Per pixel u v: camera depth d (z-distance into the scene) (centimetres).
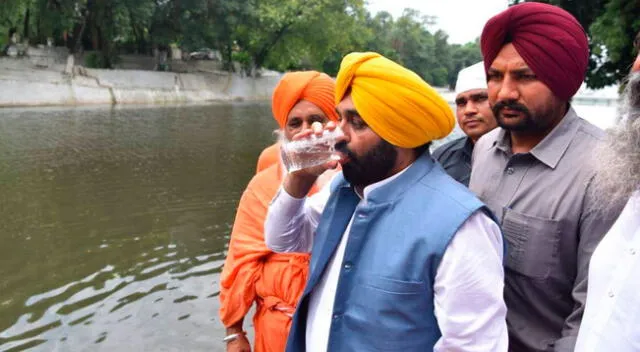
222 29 3738
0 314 509
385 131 169
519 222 195
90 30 3644
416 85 167
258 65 4466
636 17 868
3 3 2906
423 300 164
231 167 1265
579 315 175
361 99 169
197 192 991
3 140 1650
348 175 181
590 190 181
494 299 161
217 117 2619
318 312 189
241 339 295
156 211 856
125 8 3362
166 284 576
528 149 205
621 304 147
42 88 3022
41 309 519
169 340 465
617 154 154
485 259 161
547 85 190
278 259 277
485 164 222
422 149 183
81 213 841
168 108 3112
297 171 186
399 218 169
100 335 472
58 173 1159
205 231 755
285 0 3978
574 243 186
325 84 288
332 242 187
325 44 4269
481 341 159
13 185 1036
